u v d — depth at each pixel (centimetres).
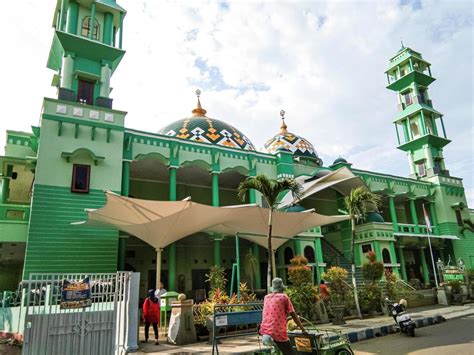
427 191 3691
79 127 1972
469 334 1205
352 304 1858
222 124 3173
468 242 3731
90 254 1808
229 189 3102
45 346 933
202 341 1241
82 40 2147
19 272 2103
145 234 1742
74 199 1855
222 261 2841
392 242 2933
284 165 2728
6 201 2166
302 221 2039
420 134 3953
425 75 4019
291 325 952
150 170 2595
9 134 2298
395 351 1016
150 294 1290
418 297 2292
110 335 1024
